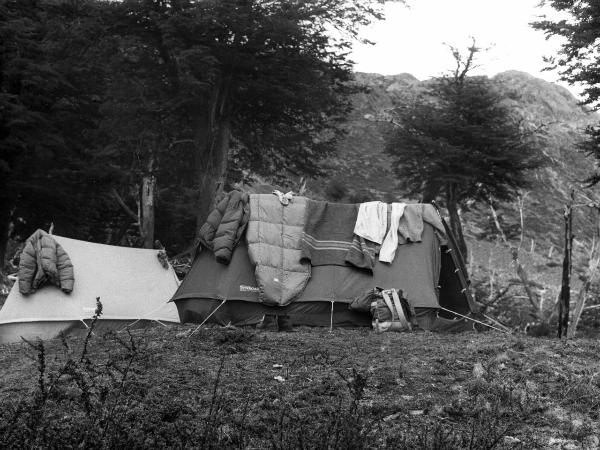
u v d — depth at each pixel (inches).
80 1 1150.3
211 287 479.8
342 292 476.4
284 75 1197.7
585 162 3127.5
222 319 472.7
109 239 1263.5
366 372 319.6
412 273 484.7
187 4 1101.1
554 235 2332.7
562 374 323.9
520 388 297.9
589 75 929.5
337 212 506.6
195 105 1152.8
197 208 1138.7
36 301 506.3
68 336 470.3
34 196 1093.1
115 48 1179.9
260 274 470.9
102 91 1206.9
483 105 1448.1
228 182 1320.1
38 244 516.4
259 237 481.4
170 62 1172.5
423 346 389.4
